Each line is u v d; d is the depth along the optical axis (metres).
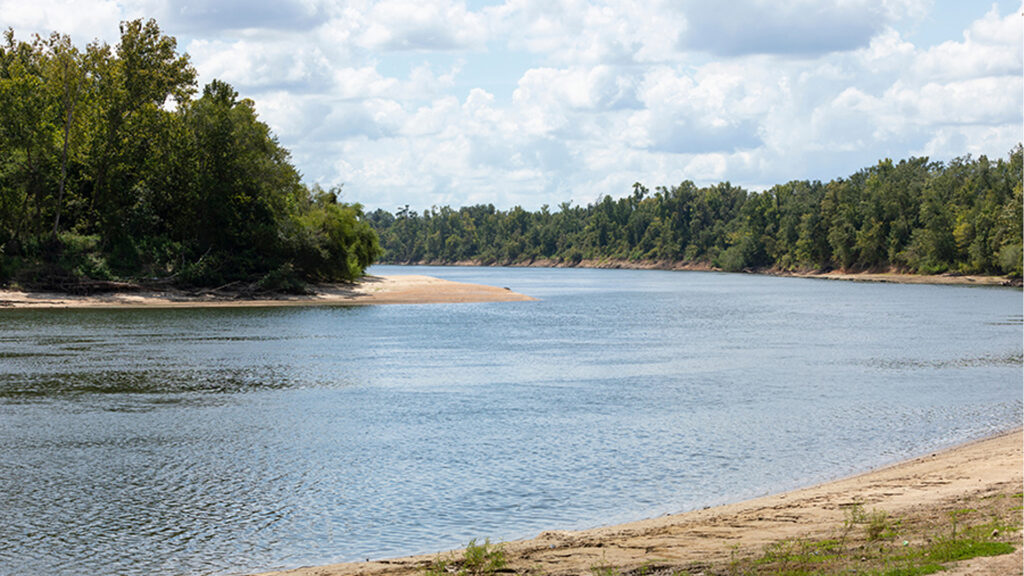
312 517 16.80
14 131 82.69
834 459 22.00
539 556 12.61
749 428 26.42
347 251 109.88
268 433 25.39
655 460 21.92
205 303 86.44
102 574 13.61
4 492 18.48
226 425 26.59
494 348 51.16
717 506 16.97
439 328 65.12
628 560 12.09
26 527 16.03
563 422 27.44
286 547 14.98
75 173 91.44
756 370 41.44
